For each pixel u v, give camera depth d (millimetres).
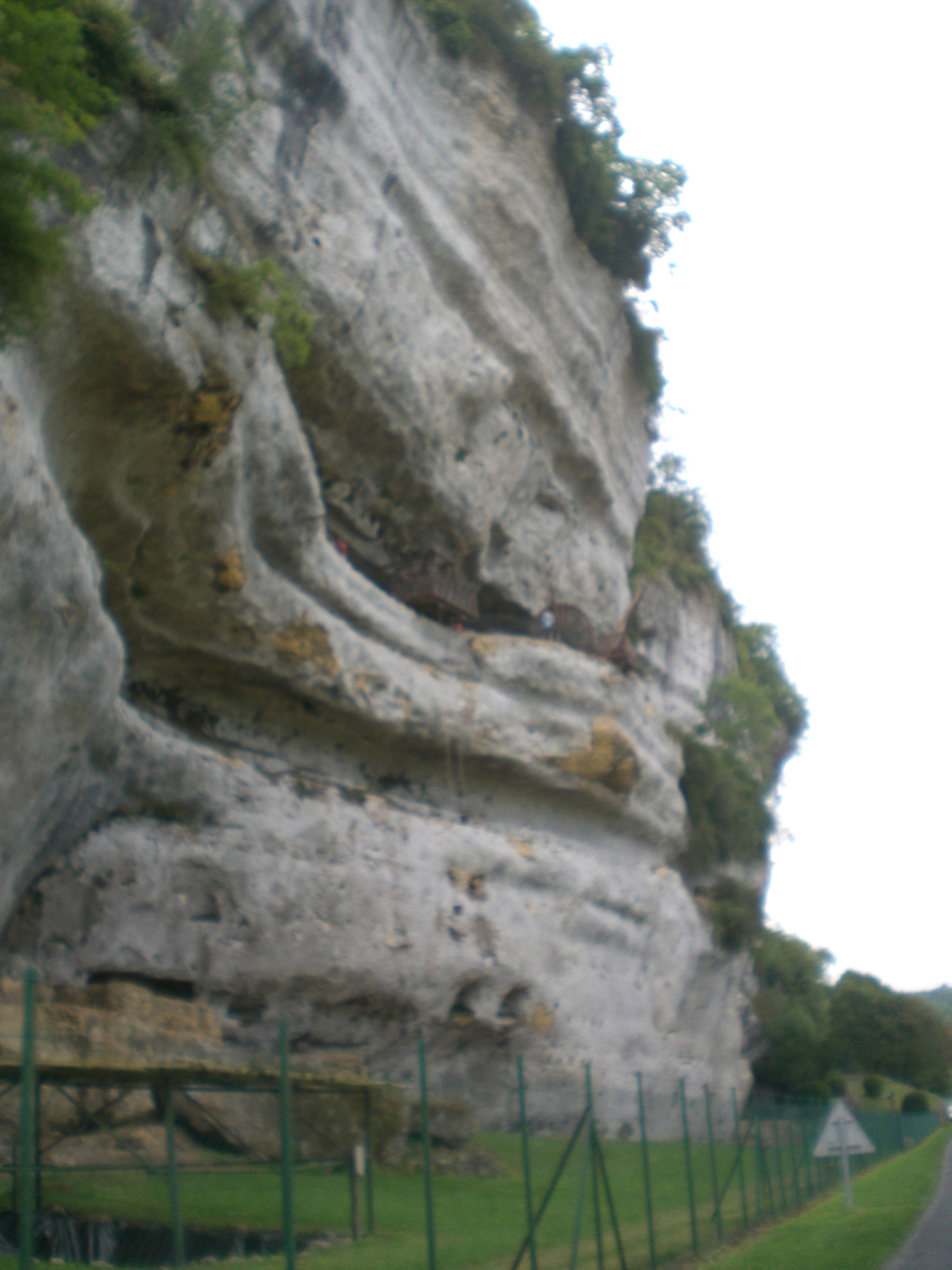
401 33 33031
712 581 62625
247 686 25016
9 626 14750
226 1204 15875
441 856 28969
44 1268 11547
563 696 34219
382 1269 12141
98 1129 17578
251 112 23391
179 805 22750
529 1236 10773
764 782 59750
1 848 16625
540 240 37531
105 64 17047
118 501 19859
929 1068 67562
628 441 46375
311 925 24562
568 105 40094
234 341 19594
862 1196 22609
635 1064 35312
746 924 46594
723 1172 20375
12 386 14250
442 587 32062
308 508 24109
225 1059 19344
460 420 33062
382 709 27469
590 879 34906
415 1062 27703
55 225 14875
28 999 7449
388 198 30672
